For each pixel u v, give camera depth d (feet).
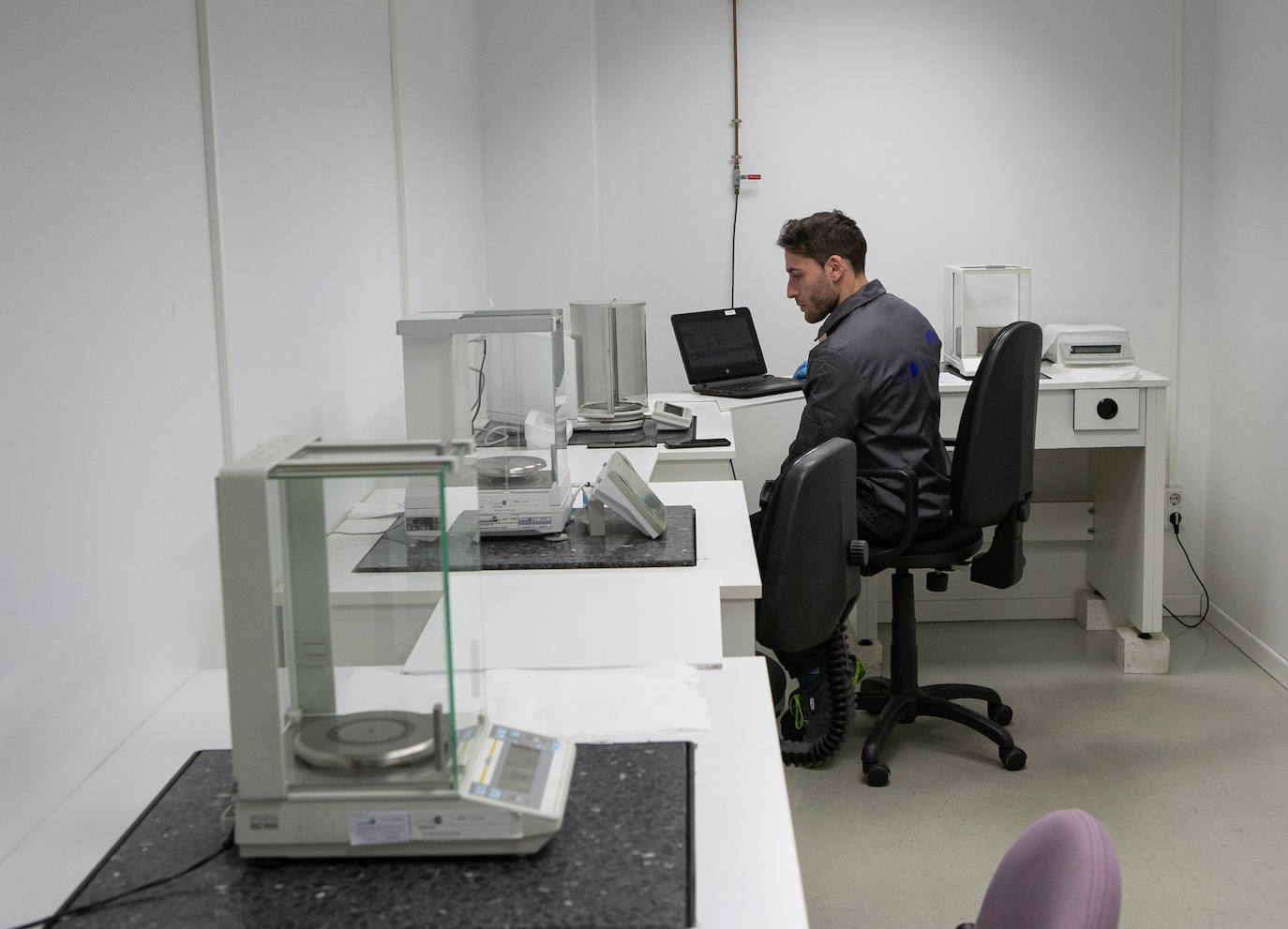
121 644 5.05
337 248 8.39
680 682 5.35
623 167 13.83
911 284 13.78
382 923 3.44
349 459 3.66
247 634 3.63
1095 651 12.93
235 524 3.59
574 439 11.07
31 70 4.41
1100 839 3.29
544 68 13.48
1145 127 13.26
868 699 10.85
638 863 3.73
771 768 4.53
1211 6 12.99
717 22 13.48
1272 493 11.89
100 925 3.49
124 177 5.16
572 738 4.77
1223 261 12.97
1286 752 10.29
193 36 5.94
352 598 3.80
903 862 8.69
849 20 13.38
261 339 6.84
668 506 8.63
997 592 14.07
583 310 11.39
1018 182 13.50
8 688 4.18
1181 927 7.77
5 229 4.22
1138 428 11.91
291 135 7.40
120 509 5.07
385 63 9.72
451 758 3.72
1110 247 13.51
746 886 3.72
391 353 9.84
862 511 9.73
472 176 13.19
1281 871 8.41
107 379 4.97
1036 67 13.28
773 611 7.24
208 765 4.55
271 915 3.50
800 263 10.43
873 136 13.56
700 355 13.23
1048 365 12.55
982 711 11.28
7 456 4.20
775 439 13.48
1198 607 13.85
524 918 3.45
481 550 7.52
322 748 3.77
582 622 6.23
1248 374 12.39
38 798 4.36
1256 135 12.01
